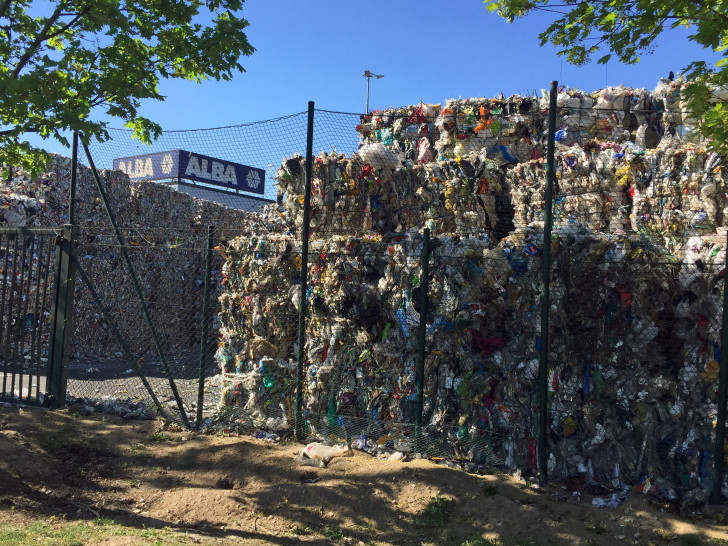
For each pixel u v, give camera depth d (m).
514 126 9.80
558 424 5.93
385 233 7.84
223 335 7.86
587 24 4.95
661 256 6.15
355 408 6.66
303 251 6.68
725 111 5.07
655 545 4.63
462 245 6.44
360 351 6.75
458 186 8.12
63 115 5.50
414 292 6.41
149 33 6.63
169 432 6.93
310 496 5.23
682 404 5.73
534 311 6.23
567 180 7.85
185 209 16.16
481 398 6.16
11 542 3.87
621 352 5.96
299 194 7.98
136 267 14.22
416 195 8.13
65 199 12.88
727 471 5.37
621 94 9.44
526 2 4.99
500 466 5.95
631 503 5.27
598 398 5.92
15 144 6.57
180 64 6.95
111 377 10.73
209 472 5.81
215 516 4.93
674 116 8.86
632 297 6.00
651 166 7.26
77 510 4.84
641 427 5.77
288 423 6.90
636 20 4.67
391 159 8.18
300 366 6.68
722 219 6.75
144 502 5.19
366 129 11.20
